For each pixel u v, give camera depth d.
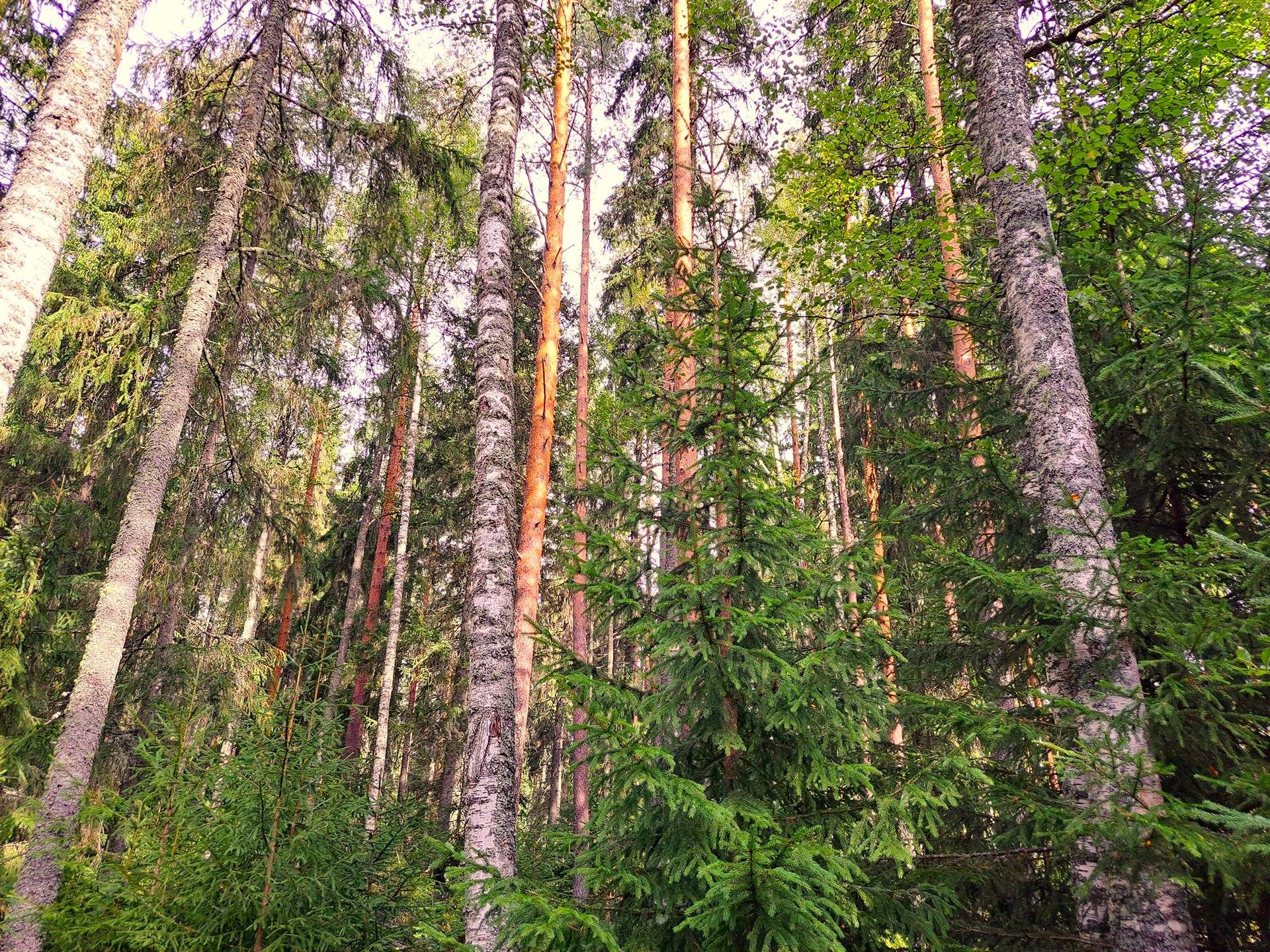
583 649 11.53
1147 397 4.18
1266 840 2.37
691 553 3.72
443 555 17.48
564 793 18.69
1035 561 4.76
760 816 2.97
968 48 5.63
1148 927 3.15
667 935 3.19
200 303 8.08
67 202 5.58
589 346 14.75
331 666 4.85
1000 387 5.34
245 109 8.98
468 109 11.68
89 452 9.52
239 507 10.86
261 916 3.91
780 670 3.36
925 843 3.41
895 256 7.36
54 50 8.48
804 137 12.24
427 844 5.18
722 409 3.74
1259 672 2.58
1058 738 3.64
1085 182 5.55
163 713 4.73
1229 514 3.94
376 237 10.93
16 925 5.11
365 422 16.09
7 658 8.05
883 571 3.63
